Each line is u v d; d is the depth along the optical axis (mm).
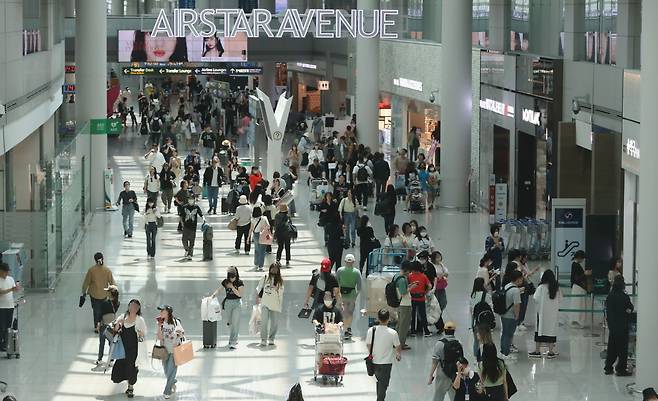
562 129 30922
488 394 17078
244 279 29172
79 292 27609
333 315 21094
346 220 33469
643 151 19891
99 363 21422
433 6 47031
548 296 22094
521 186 37156
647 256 19828
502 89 38281
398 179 43375
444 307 24484
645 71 19781
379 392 18516
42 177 28969
